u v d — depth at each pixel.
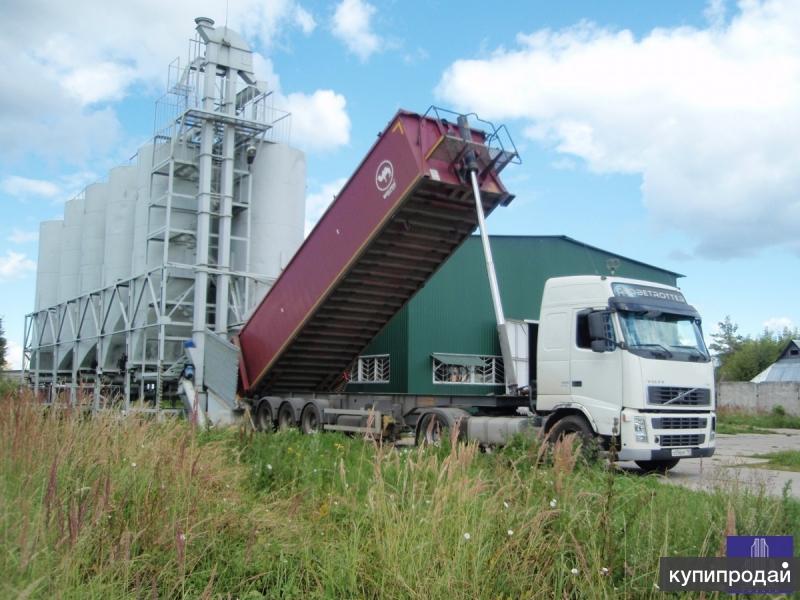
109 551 4.27
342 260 14.62
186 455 6.11
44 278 32.91
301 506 5.84
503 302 28.52
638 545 4.75
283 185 23.44
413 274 15.34
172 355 21.33
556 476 5.49
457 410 13.85
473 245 28.33
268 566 4.70
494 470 6.02
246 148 22.92
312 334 16.69
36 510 4.54
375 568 4.58
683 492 6.28
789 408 38.31
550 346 12.61
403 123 12.80
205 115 21.69
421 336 26.36
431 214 13.41
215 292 22.30
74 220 30.62
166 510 5.06
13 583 3.74
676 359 11.87
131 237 25.92
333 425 16.05
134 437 6.76
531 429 10.41
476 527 4.65
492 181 13.09
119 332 23.14
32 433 6.14
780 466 14.33
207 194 21.59
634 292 12.11
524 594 4.32
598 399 11.74
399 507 5.10
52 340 30.59
